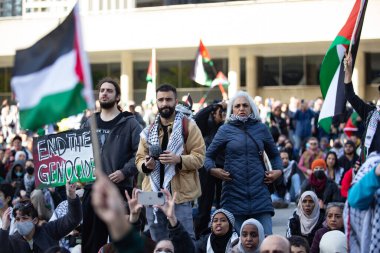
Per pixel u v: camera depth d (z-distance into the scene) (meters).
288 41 39.00
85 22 42.31
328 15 38.28
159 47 41.34
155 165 10.74
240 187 11.58
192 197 10.75
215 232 11.17
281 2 39.03
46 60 6.07
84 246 11.12
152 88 27.14
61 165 11.07
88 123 11.27
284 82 42.56
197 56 28.98
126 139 11.10
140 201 9.49
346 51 10.49
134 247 4.59
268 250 8.09
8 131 34.44
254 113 11.91
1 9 44.09
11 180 20.17
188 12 40.78
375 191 8.10
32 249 10.72
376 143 8.91
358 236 8.41
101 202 4.45
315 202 12.34
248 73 42.22
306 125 29.09
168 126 10.90
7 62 46.88
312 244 11.58
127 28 41.88
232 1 41.75
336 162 19.03
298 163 22.11
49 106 6.05
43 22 42.84
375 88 40.97
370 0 36.81
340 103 10.52
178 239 8.76
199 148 10.77
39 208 14.87
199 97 43.53
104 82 11.19
